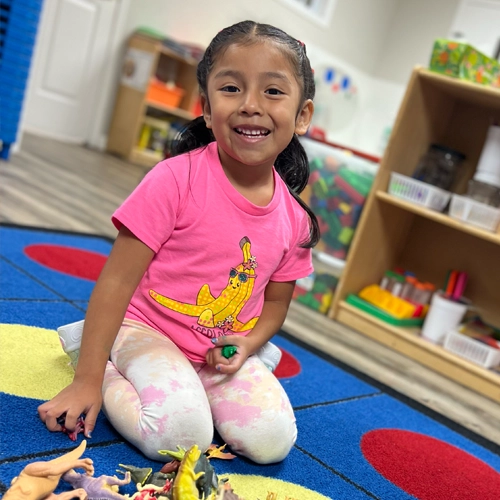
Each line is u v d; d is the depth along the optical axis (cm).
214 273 84
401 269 197
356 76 477
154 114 403
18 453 69
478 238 181
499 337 170
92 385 75
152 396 75
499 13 421
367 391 127
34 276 134
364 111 495
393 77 483
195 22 398
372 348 165
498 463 109
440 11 453
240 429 81
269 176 90
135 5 366
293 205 94
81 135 379
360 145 495
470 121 186
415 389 141
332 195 209
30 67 246
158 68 389
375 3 464
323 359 140
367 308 179
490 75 175
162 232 80
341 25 453
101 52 366
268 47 79
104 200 235
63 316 116
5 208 181
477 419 133
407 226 195
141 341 83
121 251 79
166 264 84
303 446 93
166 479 66
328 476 86
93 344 76
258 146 80
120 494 64
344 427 105
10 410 77
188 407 75
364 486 86
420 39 466
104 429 81
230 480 76
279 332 150
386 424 112
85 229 187
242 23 82
